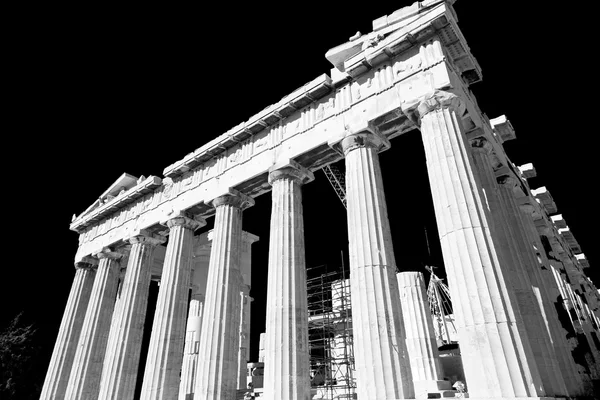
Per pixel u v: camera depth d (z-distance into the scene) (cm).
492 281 1258
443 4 1642
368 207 1656
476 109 1909
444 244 1402
